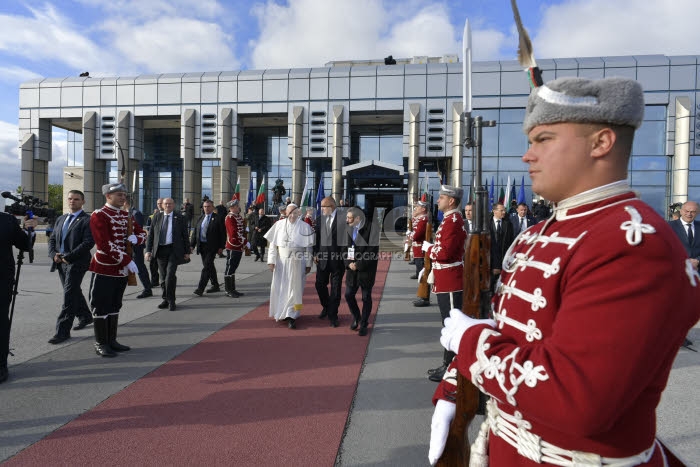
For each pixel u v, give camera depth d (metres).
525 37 1.10
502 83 25.08
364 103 26.59
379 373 4.08
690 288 0.74
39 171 30.55
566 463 0.85
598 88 0.85
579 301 0.75
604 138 0.86
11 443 2.81
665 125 23.78
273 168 30.73
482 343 0.91
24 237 4.12
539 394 0.75
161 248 6.91
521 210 8.08
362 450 2.75
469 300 1.33
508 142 25.11
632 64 23.62
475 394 1.17
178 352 4.68
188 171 28.23
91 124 29.08
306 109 27.28
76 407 3.33
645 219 0.76
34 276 9.88
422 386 3.78
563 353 0.74
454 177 24.98
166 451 2.73
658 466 0.86
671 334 0.71
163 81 28.61
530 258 0.95
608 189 0.88
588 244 0.79
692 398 3.36
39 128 30.05
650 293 0.70
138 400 3.47
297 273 5.75
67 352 4.64
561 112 0.87
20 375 3.97
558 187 0.92
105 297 4.51
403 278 10.35
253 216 14.55
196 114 28.33
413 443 2.83
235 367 4.22
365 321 5.39
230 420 3.14
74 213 5.31
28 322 5.86
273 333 5.45
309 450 2.75
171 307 6.65
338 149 26.53
